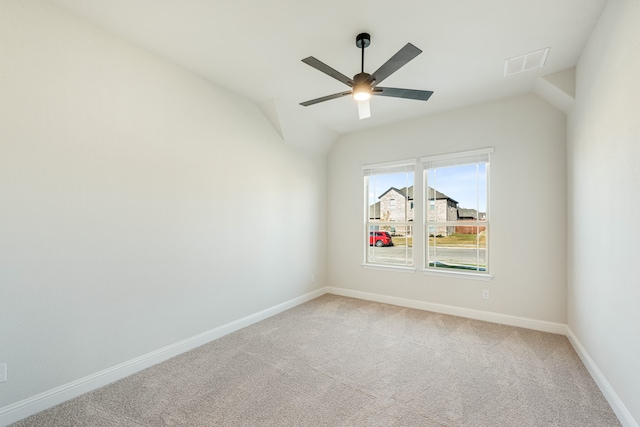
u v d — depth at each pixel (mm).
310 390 2201
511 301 3527
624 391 1792
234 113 3443
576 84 2789
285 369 2510
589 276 2457
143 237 2561
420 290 4168
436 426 1815
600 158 2174
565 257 3236
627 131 1724
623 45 1759
